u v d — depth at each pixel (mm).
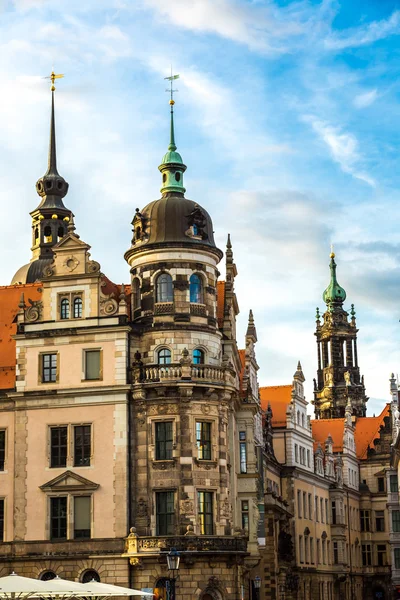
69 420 75938
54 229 107125
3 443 77250
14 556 74562
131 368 75688
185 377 74125
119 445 74562
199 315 77750
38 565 74188
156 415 74625
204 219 79688
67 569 73688
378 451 155250
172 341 76625
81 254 78062
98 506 74188
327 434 149625
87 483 74438
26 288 86000
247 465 82625
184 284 77688
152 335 76750
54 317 77562
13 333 82250
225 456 75500
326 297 177500
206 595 72312
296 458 118250
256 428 94375
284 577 99250
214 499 74438
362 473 154875
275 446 116688
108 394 75500
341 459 145000
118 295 81562
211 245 79062
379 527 152000
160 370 74625
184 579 71625
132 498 74125
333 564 134000
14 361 80000
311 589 120500
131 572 72750
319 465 129875
